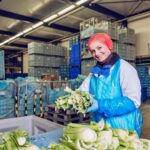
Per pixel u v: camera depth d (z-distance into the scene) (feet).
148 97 30.81
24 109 17.80
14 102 17.37
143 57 32.01
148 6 29.84
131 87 4.78
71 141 2.96
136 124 4.92
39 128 5.77
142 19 32.45
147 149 3.21
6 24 37.65
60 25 38.81
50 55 38.50
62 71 37.70
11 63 66.28
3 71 19.88
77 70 32.63
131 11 31.83
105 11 30.17
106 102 4.42
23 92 17.85
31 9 30.22
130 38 29.32
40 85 19.25
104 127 3.18
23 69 65.41
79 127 3.19
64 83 21.88
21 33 40.50
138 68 32.32
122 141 3.13
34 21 33.58
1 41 51.83
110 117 4.78
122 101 4.52
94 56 5.07
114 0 27.40
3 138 3.40
